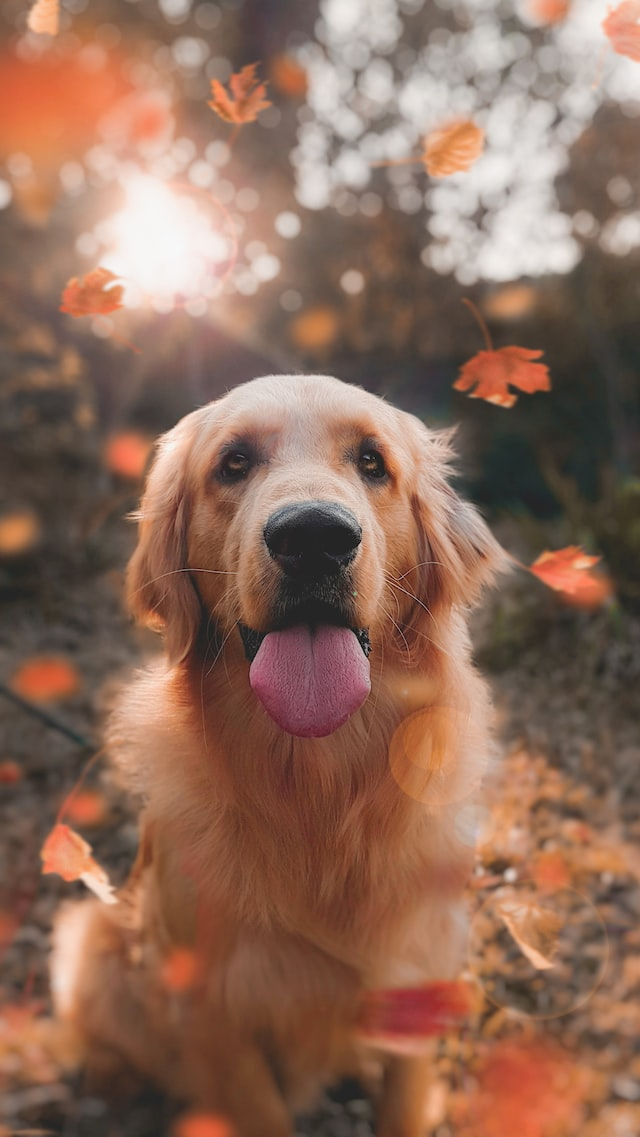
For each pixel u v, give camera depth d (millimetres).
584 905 792
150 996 664
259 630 549
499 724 1091
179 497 650
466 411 3023
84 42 2178
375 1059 665
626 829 921
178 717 619
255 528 551
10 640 1492
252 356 2773
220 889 593
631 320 2848
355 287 3229
